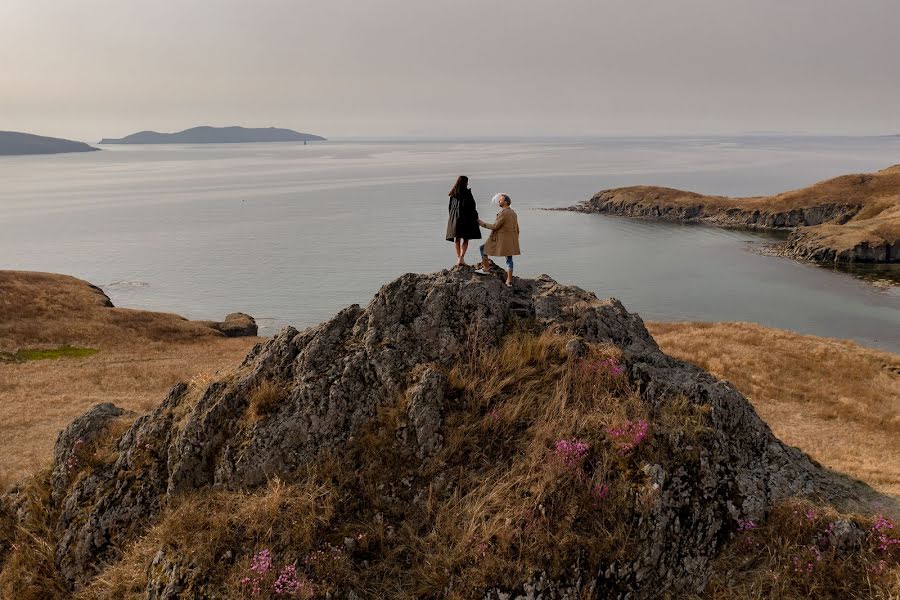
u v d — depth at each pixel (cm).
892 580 861
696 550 898
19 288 5619
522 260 12394
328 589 820
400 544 879
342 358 1153
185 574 848
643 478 903
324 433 1034
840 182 15400
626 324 1349
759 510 960
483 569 809
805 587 870
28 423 2712
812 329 7494
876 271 10481
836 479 1172
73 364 4003
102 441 1214
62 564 1005
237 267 12075
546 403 1055
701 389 1101
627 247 13612
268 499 920
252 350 1320
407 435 1013
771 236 14262
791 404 2938
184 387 1248
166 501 1012
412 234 15875
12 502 1192
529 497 876
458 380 1098
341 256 13100
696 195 18425
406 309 1260
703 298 9306
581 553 820
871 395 3103
